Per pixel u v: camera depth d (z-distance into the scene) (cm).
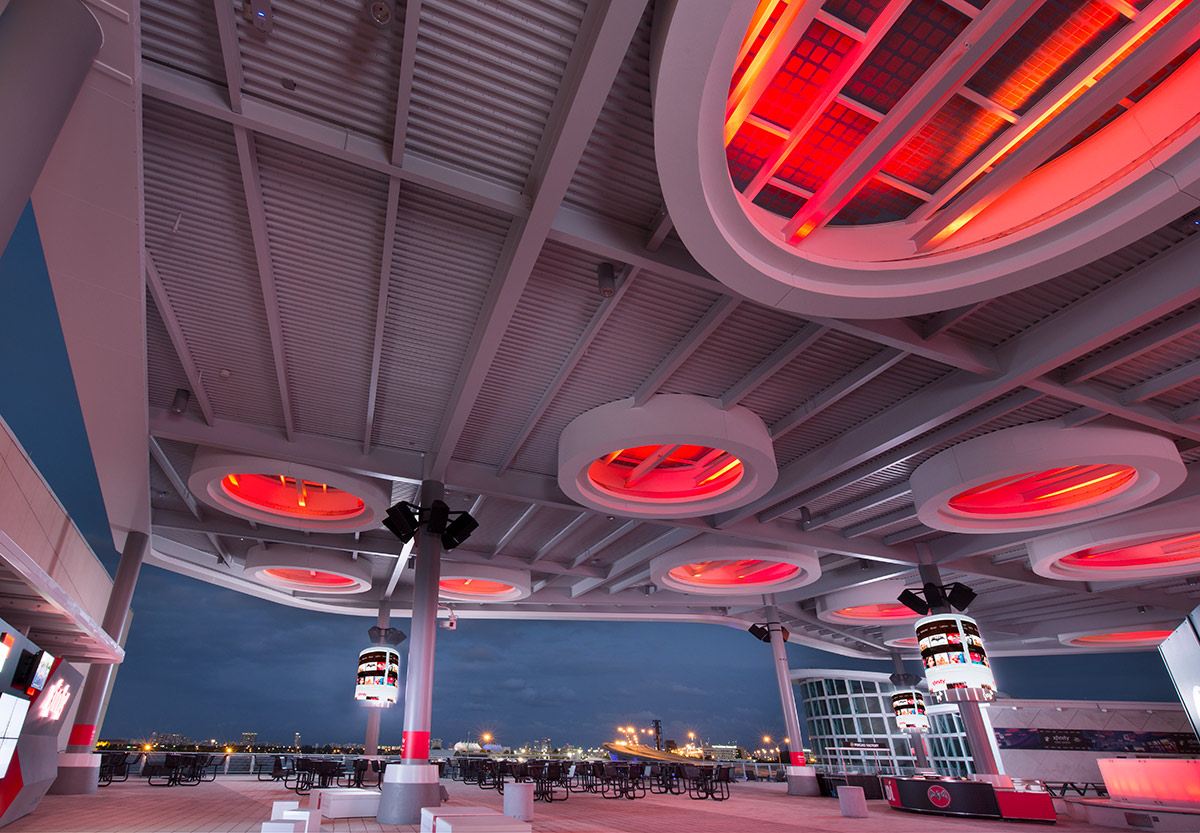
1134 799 1405
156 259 932
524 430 1383
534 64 671
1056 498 1689
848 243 952
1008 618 3144
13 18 419
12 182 383
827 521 1897
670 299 1020
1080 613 2995
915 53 741
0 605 961
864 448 1401
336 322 1069
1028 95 782
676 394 1277
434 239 900
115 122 657
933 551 2089
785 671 2603
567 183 733
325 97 704
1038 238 839
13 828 907
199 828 978
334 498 1898
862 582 2389
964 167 880
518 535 2128
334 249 916
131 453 1384
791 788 2411
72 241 815
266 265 906
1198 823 1188
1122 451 1302
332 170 794
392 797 1194
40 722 910
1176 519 1641
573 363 1127
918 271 889
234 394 1285
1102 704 2872
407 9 583
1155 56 656
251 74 675
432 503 1459
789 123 820
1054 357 1062
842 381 1234
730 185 741
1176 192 747
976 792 1521
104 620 1778
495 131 743
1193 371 1153
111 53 592
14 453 1136
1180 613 2712
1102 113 727
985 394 1162
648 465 1513
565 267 952
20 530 1218
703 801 2023
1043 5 684
